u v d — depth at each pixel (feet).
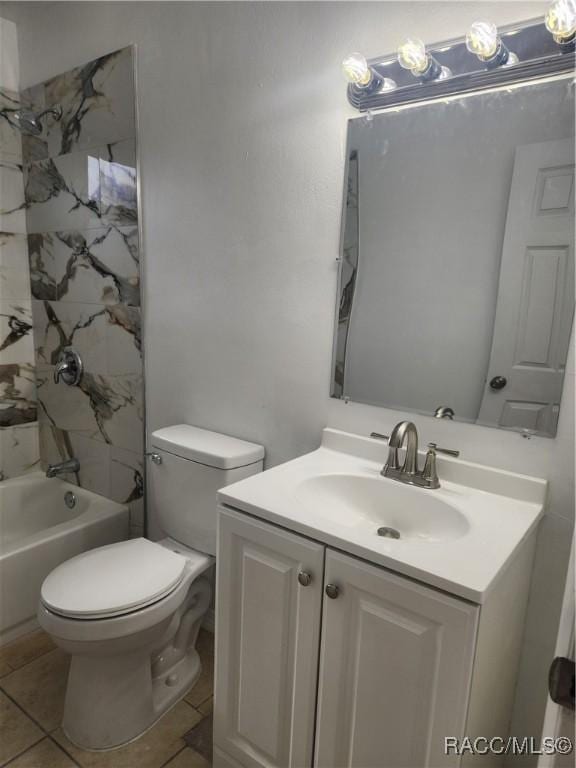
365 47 4.57
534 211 3.92
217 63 5.54
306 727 3.92
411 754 3.38
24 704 5.46
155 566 5.23
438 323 4.48
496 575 3.10
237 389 5.98
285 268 5.36
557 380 3.97
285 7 4.97
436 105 4.24
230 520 4.13
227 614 4.29
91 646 4.58
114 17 6.39
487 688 3.53
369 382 4.94
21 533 8.11
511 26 3.82
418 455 4.68
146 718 5.20
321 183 4.98
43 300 8.18
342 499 4.59
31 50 7.53
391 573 3.31
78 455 8.13
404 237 4.56
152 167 6.31
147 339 6.82
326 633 3.67
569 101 3.69
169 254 6.35
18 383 8.45
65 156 7.32
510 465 4.27
